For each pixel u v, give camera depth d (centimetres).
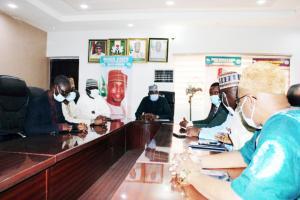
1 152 130
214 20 429
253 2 370
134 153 351
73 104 324
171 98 459
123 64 497
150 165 107
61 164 137
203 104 483
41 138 177
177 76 493
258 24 447
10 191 94
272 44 464
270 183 57
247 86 76
